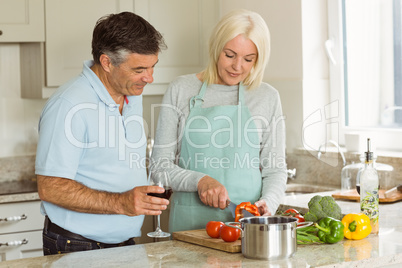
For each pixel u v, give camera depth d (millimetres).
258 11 3750
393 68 3264
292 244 1794
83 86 1994
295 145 3578
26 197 3342
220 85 2475
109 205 1940
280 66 3633
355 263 1746
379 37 3320
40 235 3402
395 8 3225
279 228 1768
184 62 3924
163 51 3850
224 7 3986
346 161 3252
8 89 3891
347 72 3498
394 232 2127
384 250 1865
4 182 3809
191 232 2090
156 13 3814
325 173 3408
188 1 3906
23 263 1771
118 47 1910
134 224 2127
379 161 3088
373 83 3375
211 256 1828
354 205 2691
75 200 1929
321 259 1769
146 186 1931
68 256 1850
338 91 3514
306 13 3459
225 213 2369
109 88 2047
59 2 3559
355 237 1997
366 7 3367
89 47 3652
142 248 1945
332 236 1927
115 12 3709
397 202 2730
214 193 2219
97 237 2039
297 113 3533
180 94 2479
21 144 3939
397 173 2986
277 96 2514
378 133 3334
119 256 1840
